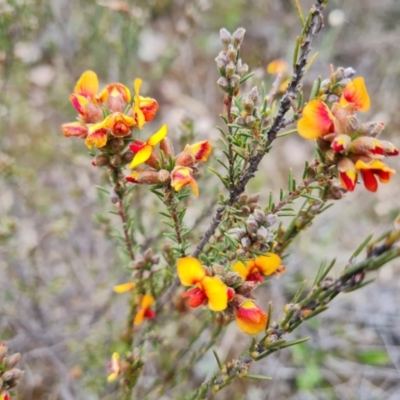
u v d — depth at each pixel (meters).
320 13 0.15
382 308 0.40
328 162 0.16
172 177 0.16
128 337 0.24
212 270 0.17
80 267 0.38
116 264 0.35
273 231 0.18
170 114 0.51
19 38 0.32
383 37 0.54
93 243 0.41
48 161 0.43
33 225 0.37
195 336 0.23
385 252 0.15
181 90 0.53
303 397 0.35
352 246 0.43
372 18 0.56
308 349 0.37
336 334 0.38
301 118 0.15
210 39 0.55
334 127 0.15
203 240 0.19
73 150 0.36
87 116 0.17
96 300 0.36
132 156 0.18
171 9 0.55
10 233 0.29
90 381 0.29
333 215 0.44
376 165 0.15
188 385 0.34
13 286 0.35
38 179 0.41
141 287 0.21
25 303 0.36
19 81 0.36
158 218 0.29
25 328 0.32
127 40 0.34
